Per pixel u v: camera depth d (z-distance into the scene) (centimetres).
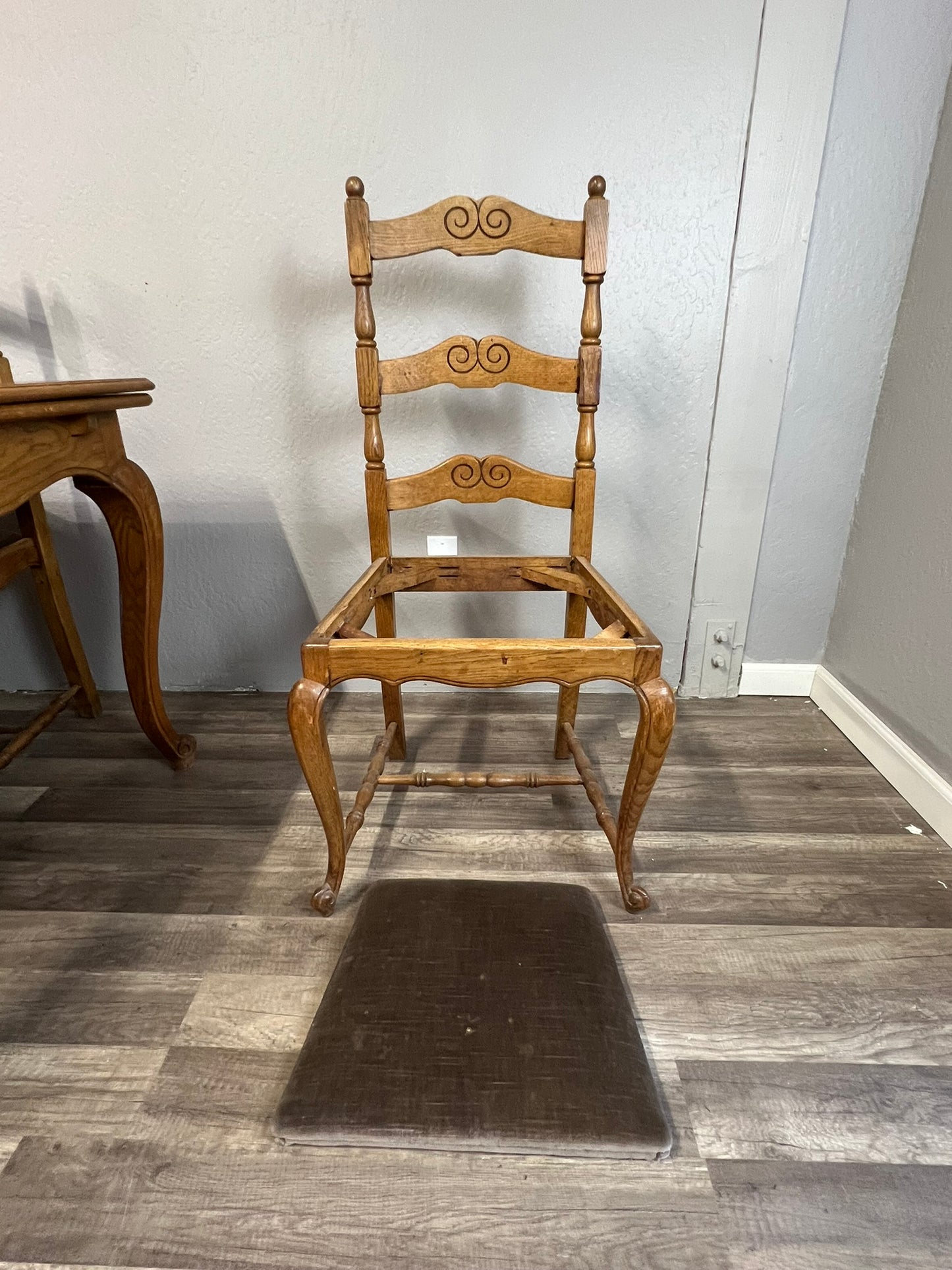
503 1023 75
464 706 153
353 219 95
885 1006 81
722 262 120
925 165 113
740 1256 58
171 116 112
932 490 113
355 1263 57
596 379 102
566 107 111
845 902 96
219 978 85
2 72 110
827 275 121
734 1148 66
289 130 113
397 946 85
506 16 106
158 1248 59
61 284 124
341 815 90
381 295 123
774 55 106
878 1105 70
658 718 81
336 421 133
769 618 149
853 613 138
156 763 132
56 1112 69
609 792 122
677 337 125
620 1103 67
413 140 114
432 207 95
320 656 82
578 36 107
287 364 129
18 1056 75
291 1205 62
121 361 130
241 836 111
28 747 138
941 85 108
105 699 157
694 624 149
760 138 111
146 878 102
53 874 103
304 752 84
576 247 97
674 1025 78
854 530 138
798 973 85
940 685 111
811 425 132
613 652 80
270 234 120
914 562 118
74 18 107
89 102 112
